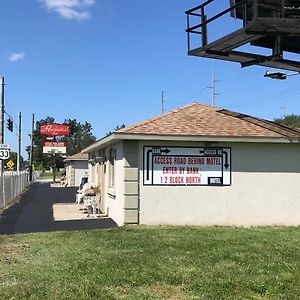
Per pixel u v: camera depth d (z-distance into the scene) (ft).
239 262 28.63
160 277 24.93
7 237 39.40
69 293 22.06
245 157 48.37
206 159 47.37
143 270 26.37
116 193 50.75
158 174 46.37
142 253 31.22
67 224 49.08
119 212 48.55
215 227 45.57
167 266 27.45
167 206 46.42
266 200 48.65
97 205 61.16
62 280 24.27
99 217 55.52
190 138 45.98
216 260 29.12
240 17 42.88
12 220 53.16
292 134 48.93
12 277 24.99
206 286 23.38
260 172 48.67
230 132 47.39
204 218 47.06
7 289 22.58
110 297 21.59
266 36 40.91
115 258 29.55
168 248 32.96
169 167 46.57
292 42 44.29
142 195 46.11
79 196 75.51
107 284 23.72
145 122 47.91
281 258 29.78
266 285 23.54
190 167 47.01
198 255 30.55
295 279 24.71
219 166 47.65
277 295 22.08
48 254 31.27
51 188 128.57
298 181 49.65
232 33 39.06
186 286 23.39
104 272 25.94
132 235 39.06
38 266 27.55
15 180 93.45
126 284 23.82
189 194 46.88
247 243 35.24
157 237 37.93
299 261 28.99
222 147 47.78
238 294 22.21
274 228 46.14
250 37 39.27
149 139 45.32
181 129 46.70
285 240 37.06
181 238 37.40
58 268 26.94
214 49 42.86
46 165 312.50
